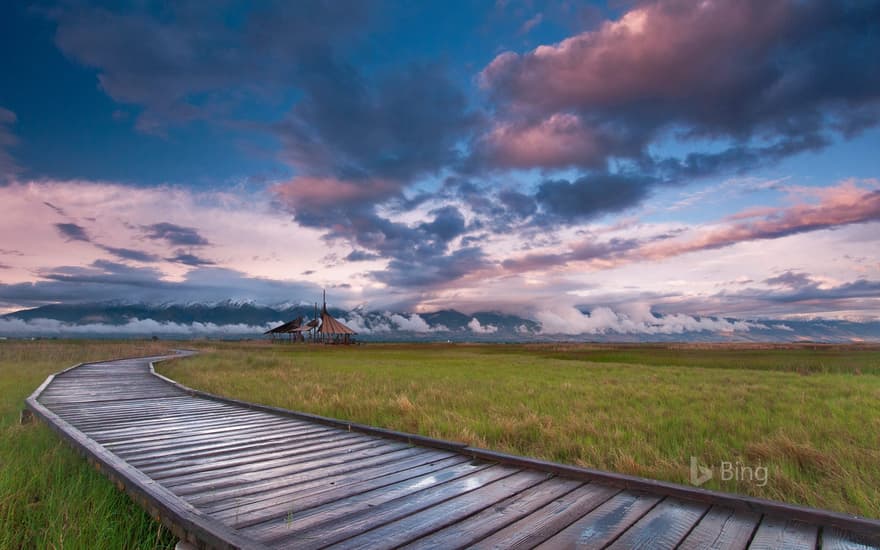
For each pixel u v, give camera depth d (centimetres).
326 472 595
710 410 1234
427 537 390
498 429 964
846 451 769
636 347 7919
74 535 447
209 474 588
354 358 4847
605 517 433
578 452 817
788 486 630
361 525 416
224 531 374
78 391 1551
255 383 1992
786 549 365
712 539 385
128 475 539
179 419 1020
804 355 4472
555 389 1761
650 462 750
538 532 400
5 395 1459
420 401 1414
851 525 389
